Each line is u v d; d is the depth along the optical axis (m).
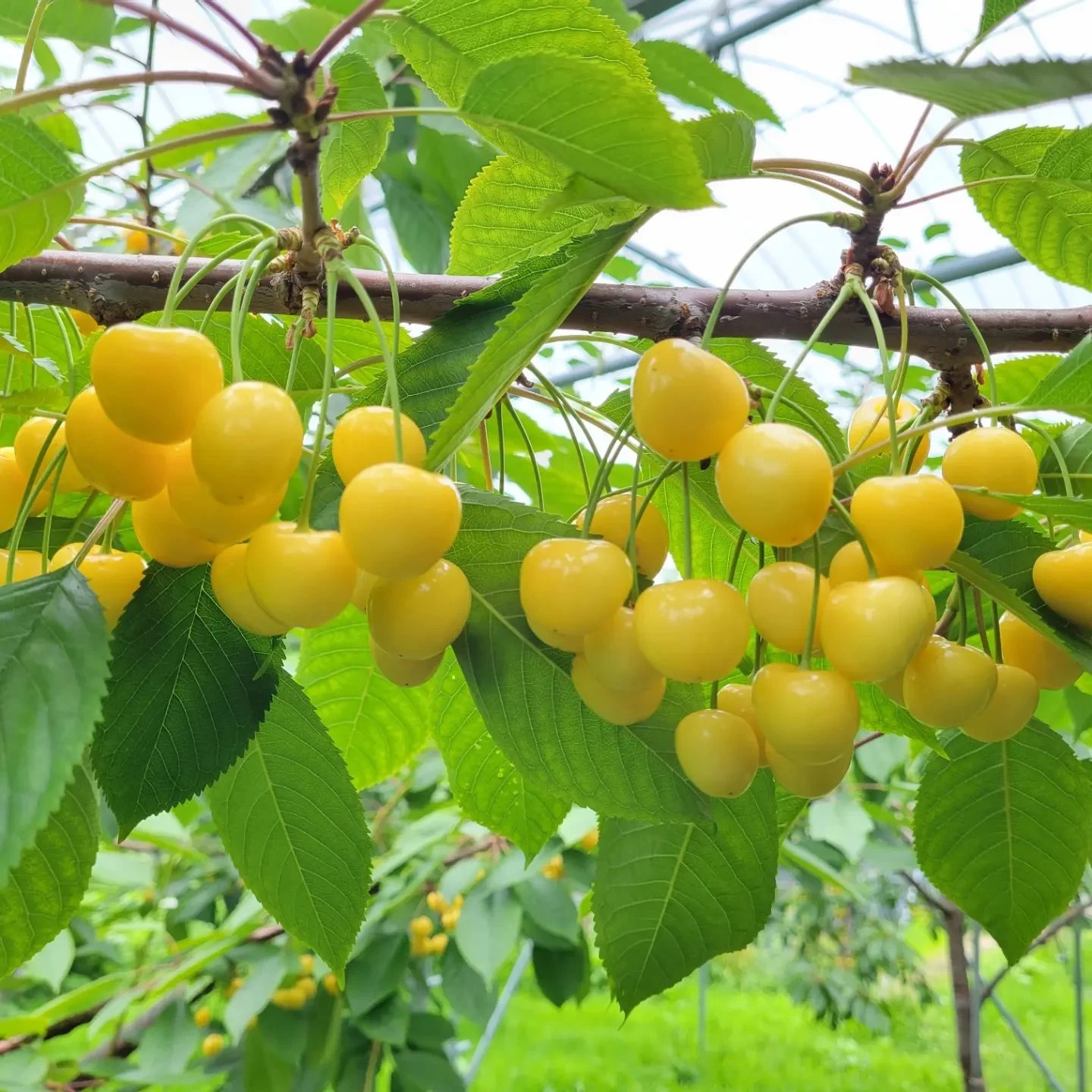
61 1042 1.00
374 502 0.17
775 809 0.28
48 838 0.23
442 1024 0.73
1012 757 0.29
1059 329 0.29
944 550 0.19
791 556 0.24
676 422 0.19
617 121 0.17
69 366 0.28
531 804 0.31
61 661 0.17
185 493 0.18
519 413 0.47
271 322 0.28
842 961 1.52
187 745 0.22
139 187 0.51
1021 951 0.30
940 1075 1.63
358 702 0.34
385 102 0.30
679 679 0.19
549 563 0.19
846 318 0.28
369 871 0.27
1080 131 0.25
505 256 0.31
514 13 0.24
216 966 0.73
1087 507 0.20
